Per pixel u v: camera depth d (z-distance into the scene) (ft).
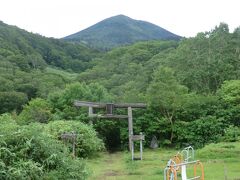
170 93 92.48
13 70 186.70
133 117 95.30
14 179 27.45
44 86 165.17
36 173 28.68
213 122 91.40
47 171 29.81
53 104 106.32
